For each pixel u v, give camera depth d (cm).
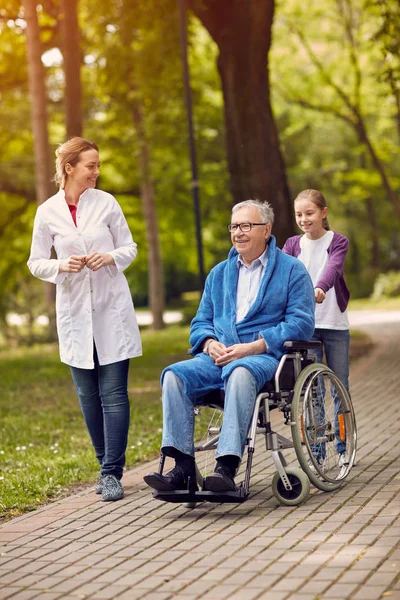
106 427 661
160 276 3316
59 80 2955
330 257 701
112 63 2094
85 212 668
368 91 3509
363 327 2541
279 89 3619
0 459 859
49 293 2545
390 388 1193
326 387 642
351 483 639
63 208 667
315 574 440
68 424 1071
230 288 639
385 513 546
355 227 4950
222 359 600
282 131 4016
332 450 655
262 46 1739
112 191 3481
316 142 4431
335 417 650
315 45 3612
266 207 636
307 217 704
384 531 505
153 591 433
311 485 649
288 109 3928
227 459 582
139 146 2861
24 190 3103
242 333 625
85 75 2788
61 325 667
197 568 464
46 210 670
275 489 593
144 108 2392
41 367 1845
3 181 3073
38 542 541
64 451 882
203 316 647
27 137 3183
